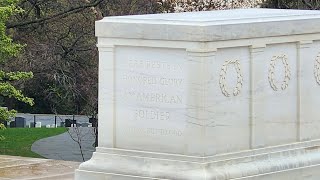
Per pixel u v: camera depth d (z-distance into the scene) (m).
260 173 14.62
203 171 13.87
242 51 14.57
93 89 34.44
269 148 15.05
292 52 15.48
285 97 15.38
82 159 33.69
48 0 35.28
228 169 14.17
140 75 14.56
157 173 14.20
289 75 15.42
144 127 14.57
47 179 17.17
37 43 35.06
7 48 25.70
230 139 14.42
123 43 14.64
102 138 14.98
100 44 14.88
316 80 15.91
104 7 34.66
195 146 14.02
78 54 35.56
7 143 37.41
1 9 24.95
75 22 35.53
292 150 15.43
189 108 14.05
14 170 18.16
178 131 14.19
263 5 31.86
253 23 14.60
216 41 13.98
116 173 14.65
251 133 14.76
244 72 14.61
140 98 14.59
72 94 37.25
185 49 14.02
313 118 15.88
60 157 34.56
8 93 25.95
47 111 49.09
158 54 14.34
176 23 14.15
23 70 34.38
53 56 35.06
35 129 42.47
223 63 14.23
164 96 14.31
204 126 13.97
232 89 14.39
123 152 14.73
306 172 15.46
